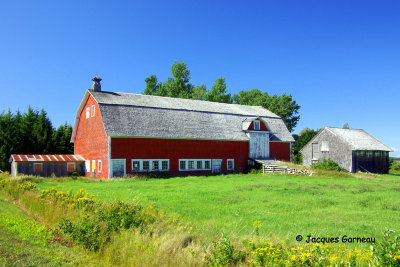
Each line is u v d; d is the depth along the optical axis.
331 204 17.52
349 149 45.88
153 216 11.41
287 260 7.62
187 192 21.92
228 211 15.12
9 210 13.92
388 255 6.89
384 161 50.06
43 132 48.31
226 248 8.25
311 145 51.59
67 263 8.15
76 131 44.28
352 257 7.49
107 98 39.00
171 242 8.99
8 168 44.72
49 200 14.40
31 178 30.16
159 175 37.38
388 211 15.58
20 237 9.84
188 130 41.19
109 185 27.09
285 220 13.47
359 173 43.00
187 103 47.06
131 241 9.23
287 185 26.00
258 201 18.09
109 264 8.44
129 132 36.19
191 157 40.94
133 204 12.80
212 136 42.62
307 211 15.36
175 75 76.88
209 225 12.02
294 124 80.62
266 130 48.53
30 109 49.38
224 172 43.78
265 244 8.62
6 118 46.56
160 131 38.62
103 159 36.03
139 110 39.38
